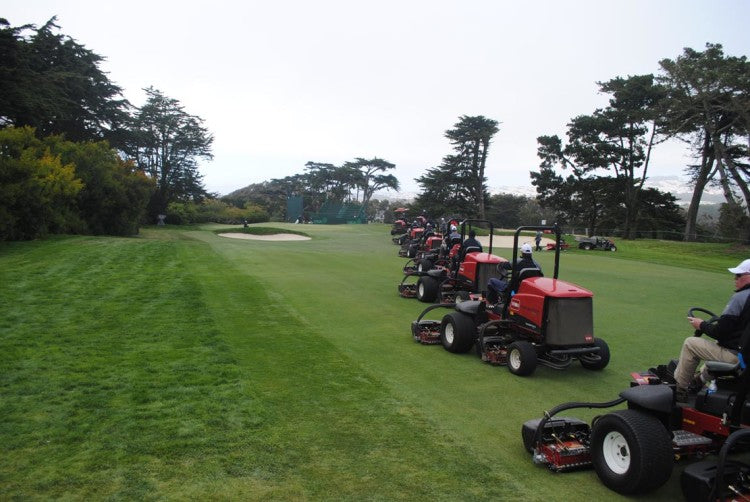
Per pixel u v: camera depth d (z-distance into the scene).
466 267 10.66
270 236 34.66
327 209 76.88
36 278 12.06
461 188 58.69
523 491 4.01
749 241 34.62
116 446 4.44
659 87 44.88
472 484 4.08
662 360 7.72
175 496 3.75
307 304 10.87
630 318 10.62
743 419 3.81
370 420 5.21
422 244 19.55
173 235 33.41
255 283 13.02
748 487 3.67
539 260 23.17
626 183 50.03
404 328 9.21
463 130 57.53
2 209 17.94
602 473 4.13
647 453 3.81
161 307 9.77
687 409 4.23
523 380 6.67
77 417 4.98
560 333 6.67
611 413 4.13
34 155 21.77
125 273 13.38
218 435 4.72
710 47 37.81
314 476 4.10
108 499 3.68
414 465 4.34
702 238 42.75
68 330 7.96
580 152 50.12
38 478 3.92
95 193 26.64
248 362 6.86
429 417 5.35
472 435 4.98
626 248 32.72
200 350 7.24
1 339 7.34
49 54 38.09
